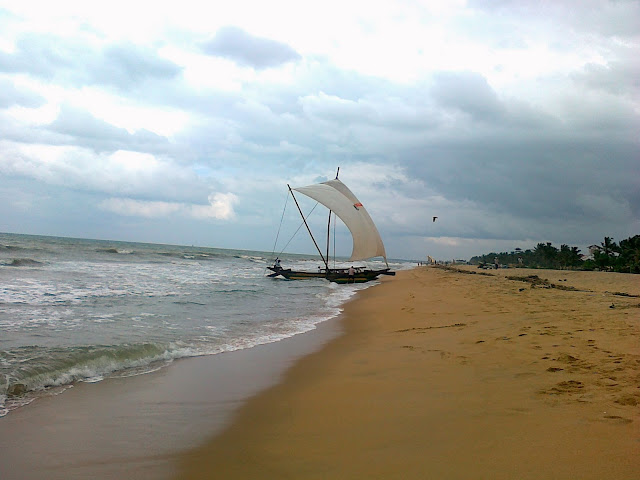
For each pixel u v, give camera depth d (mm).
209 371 8016
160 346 9430
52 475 4027
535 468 3389
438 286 29203
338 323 14391
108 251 64000
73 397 6312
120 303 15859
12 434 4953
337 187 46625
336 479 3631
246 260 78688
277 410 5863
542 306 13867
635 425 4035
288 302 20125
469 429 4410
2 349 8305
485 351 8094
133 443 4777
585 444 3713
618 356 6625
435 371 7051
